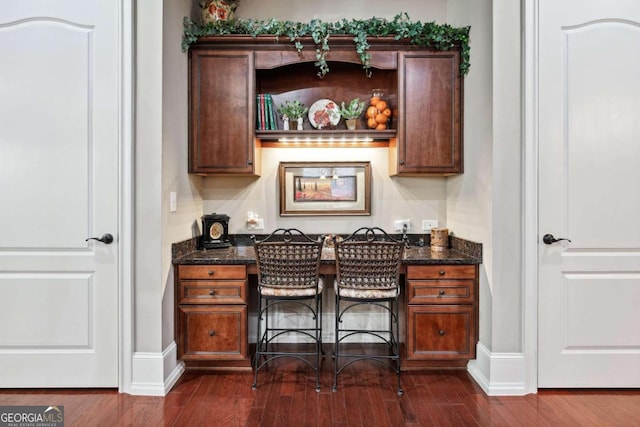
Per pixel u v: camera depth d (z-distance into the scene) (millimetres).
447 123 2887
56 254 2379
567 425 2051
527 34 2365
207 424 2049
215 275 2621
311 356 2967
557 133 2381
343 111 3059
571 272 2398
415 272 2629
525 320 2385
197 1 3051
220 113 2879
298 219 3279
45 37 2367
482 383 2469
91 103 2375
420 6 3258
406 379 2576
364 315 3256
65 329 2387
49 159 2369
